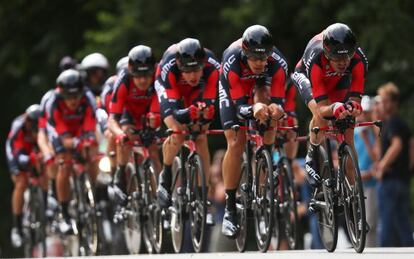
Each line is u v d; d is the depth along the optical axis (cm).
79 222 4178
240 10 6047
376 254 2562
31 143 4944
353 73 2822
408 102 5628
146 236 3697
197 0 6362
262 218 3052
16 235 5028
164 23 6275
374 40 5356
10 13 7588
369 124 2742
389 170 3969
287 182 3350
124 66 3700
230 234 3077
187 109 3158
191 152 3247
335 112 2677
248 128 3027
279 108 2888
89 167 4162
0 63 7631
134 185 3744
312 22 5844
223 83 3061
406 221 3994
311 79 2839
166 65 3294
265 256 2661
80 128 4278
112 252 4425
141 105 3725
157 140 3616
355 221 2672
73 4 7450
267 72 3025
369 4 5406
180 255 2919
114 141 3875
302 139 3388
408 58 5403
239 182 3131
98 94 4484
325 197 2841
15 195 4988
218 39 6228
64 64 4759
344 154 2733
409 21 5350
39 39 7669
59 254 5475
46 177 4728
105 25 6538
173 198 3388
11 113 7869
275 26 6047
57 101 4175
